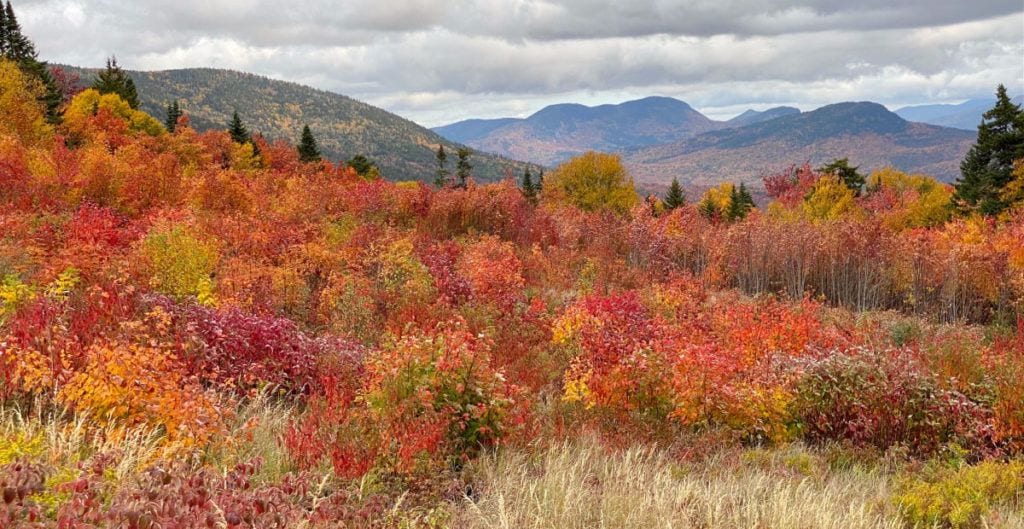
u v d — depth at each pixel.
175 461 4.84
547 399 9.74
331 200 23.97
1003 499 6.49
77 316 7.73
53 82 49.75
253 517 3.96
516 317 15.11
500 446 6.74
